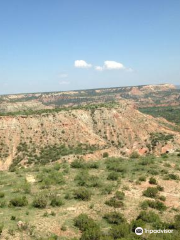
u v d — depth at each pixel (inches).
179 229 849.5
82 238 767.1
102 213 979.3
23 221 889.5
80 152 3486.7
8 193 1202.0
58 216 948.0
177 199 1160.8
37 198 1056.8
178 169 1605.6
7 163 3449.8
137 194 1191.6
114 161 1877.5
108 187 1235.9
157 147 3737.7
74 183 1349.7
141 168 1614.2
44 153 3607.3
